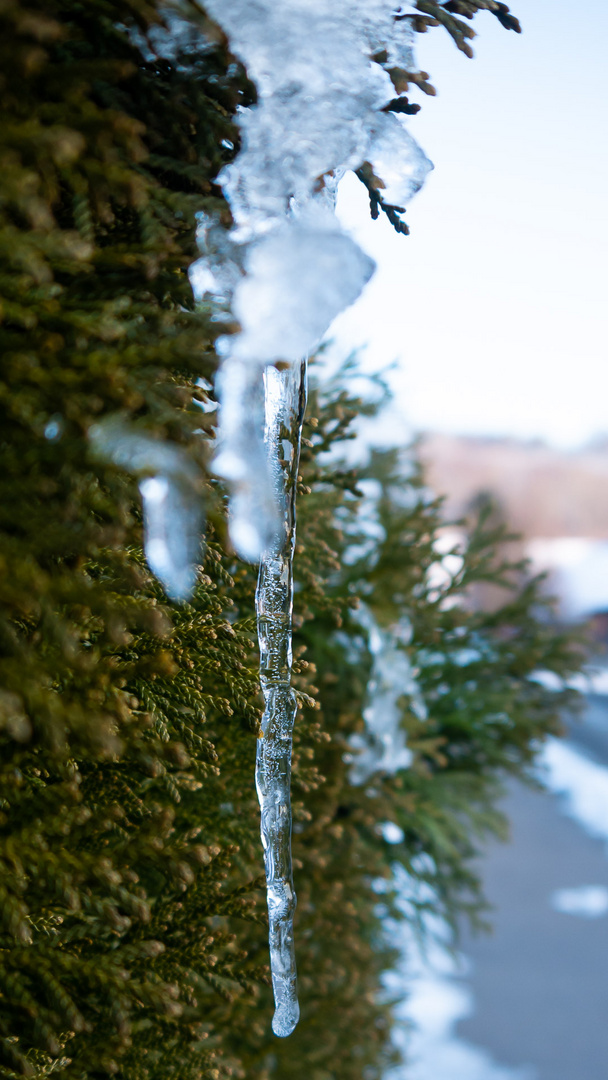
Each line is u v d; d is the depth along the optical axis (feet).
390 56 1.32
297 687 1.80
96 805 1.39
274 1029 1.46
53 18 1.19
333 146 1.20
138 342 1.21
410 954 4.68
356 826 3.57
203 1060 1.55
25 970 1.30
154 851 1.30
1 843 1.24
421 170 1.25
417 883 4.12
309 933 2.57
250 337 1.11
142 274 1.26
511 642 4.34
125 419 1.08
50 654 1.17
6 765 1.22
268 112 1.20
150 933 1.51
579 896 11.36
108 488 1.18
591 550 35.94
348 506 2.96
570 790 15.84
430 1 1.32
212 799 1.79
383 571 3.64
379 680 3.39
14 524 1.11
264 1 1.18
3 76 1.09
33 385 1.12
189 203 1.23
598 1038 8.17
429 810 3.91
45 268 1.05
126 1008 1.26
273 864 1.45
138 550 1.34
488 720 4.25
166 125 1.31
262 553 1.34
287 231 1.18
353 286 1.09
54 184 1.15
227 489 1.22
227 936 1.53
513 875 12.16
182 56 1.28
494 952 9.82
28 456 1.11
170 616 1.40
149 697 1.38
